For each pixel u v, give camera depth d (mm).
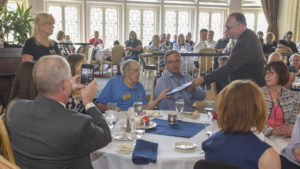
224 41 6461
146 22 10195
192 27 10383
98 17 9836
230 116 1089
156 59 6594
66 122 1124
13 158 1319
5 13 5207
